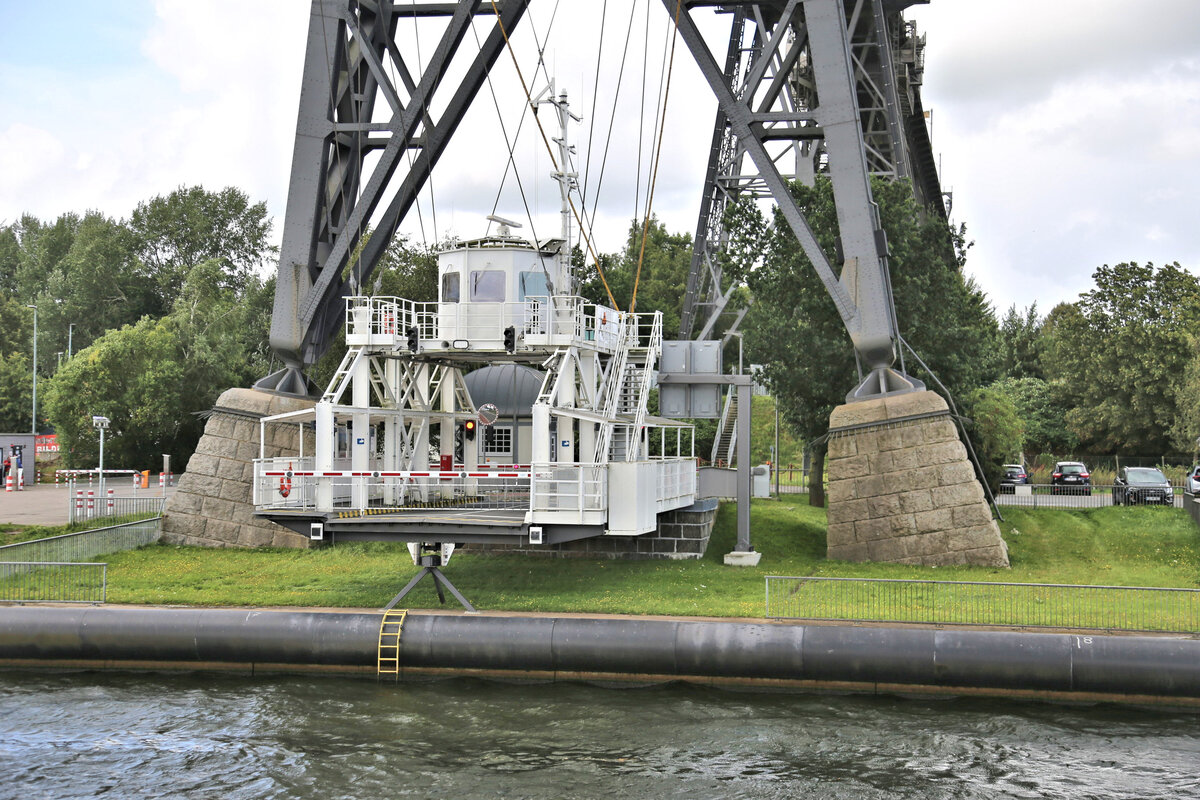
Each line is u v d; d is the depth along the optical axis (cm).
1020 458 7531
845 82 3344
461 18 3562
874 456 3288
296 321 3691
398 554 3366
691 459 3394
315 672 2392
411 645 2341
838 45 3347
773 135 3550
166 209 11100
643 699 2211
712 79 3550
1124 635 2211
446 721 2089
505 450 4116
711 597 2648
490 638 2319
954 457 3209
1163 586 2802
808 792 1759
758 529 3725
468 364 4153
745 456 3281
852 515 3294
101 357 7769
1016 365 10250
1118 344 7275
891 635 2206
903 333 4184
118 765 1886
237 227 11319
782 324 4459
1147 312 7369
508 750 1939
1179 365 7088
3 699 2241
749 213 4631
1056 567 3186
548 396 2848
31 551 2880
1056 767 1856
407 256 6159
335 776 1831
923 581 2336
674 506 3077
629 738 1995
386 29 3738
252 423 3616
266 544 3522
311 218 3666
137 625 2408
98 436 7719
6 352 9919
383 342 3098
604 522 2594
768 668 2231
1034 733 2012
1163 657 2103
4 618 2431
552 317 3034
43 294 10756
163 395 7769
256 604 2600
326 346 3922
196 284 8850
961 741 1975
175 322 8525
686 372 3378
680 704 2178
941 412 3241
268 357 8875
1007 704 2159
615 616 2423
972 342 4259
